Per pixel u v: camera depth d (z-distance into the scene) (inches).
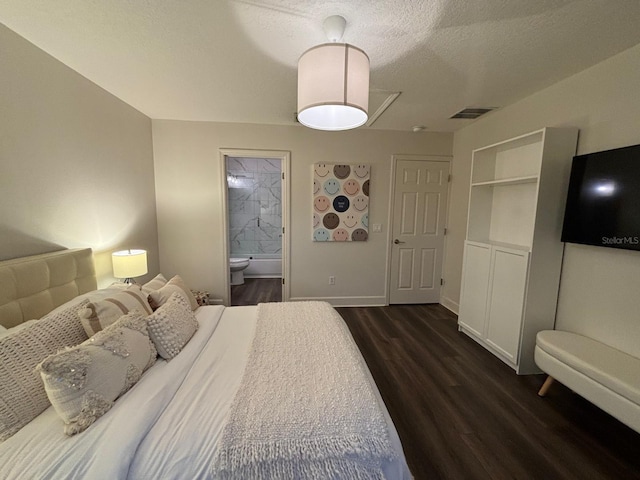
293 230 143.1
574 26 60.2
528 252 85.1
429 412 70.7
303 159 139.2
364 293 150.6
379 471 35.3
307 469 34.0
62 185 75.7
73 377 37.3
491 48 69.1
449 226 148.6
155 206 132.0
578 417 69.5
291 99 104.0
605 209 71.5
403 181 145.5
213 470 32.8
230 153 134.3
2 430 35.9
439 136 144.7
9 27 60.5
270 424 37.6
